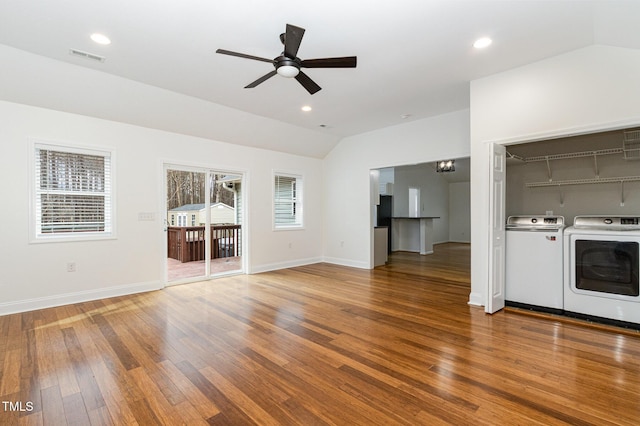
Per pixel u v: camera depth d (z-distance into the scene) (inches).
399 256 308.0
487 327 118.6
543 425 64.3
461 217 432.1
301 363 91.4
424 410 69.6
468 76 138.9
